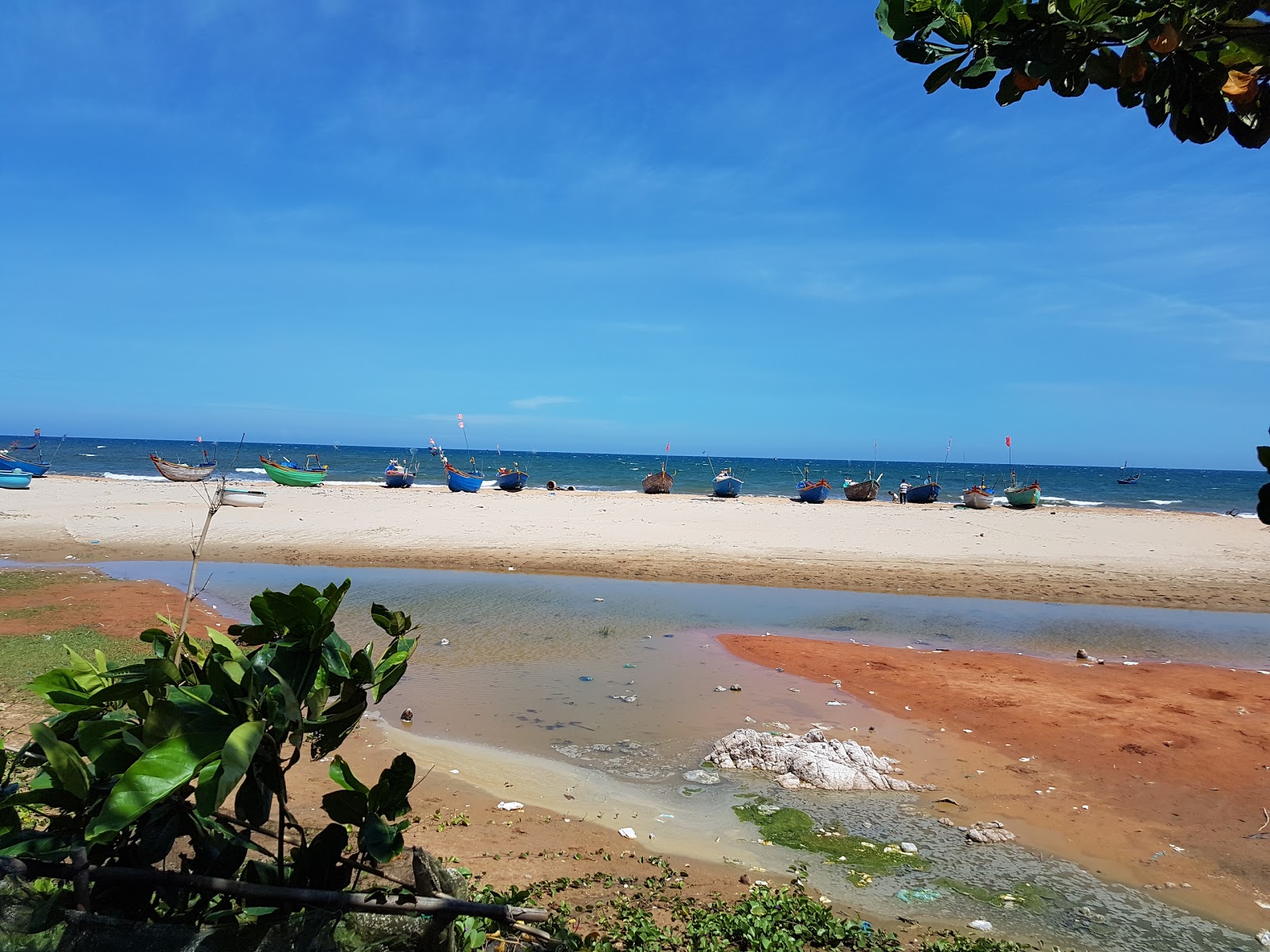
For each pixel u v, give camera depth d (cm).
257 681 279
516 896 377
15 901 245
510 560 2228
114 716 294
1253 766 852
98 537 2414
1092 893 603
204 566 2075
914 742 923
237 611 1522
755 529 2994
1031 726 977
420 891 296
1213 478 12431
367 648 301
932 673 1212
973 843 680
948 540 2783
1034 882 618
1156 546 2750
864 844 673
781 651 1330
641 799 761
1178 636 1530
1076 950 529
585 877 594
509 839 657
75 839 284
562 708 1023
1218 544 2819
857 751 852
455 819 691
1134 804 760
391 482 4697
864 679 1177
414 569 2109
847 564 2252
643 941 496
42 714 828
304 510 3262
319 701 279
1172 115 236
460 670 1191
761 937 508
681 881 596
